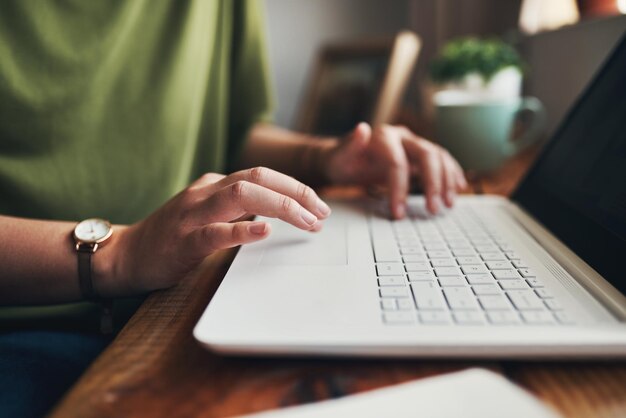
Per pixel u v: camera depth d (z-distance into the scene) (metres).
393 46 1.19
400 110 1.45
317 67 1.34
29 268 0.44
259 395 0.28
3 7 0.59
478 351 0.29
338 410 0.23
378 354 0.29
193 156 0.85
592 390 0.27
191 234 0.42
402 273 0.39
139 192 0.70
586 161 0.53
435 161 0.61
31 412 0.37
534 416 0.22
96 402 0.27
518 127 1.18
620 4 0.84
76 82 0.63
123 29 0.68
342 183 0.72
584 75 0.89
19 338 0.49
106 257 0.44
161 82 0.74
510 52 0.96
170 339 0.34
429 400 0.23
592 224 0.44
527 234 0.50
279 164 0.81
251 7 0.94
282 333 0.30
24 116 0.59
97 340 0.50
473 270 0.39
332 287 0.36
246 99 0.96
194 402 0.27
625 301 0.33
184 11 0.77
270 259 0.42
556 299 0.34
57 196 0.62
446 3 1.46
